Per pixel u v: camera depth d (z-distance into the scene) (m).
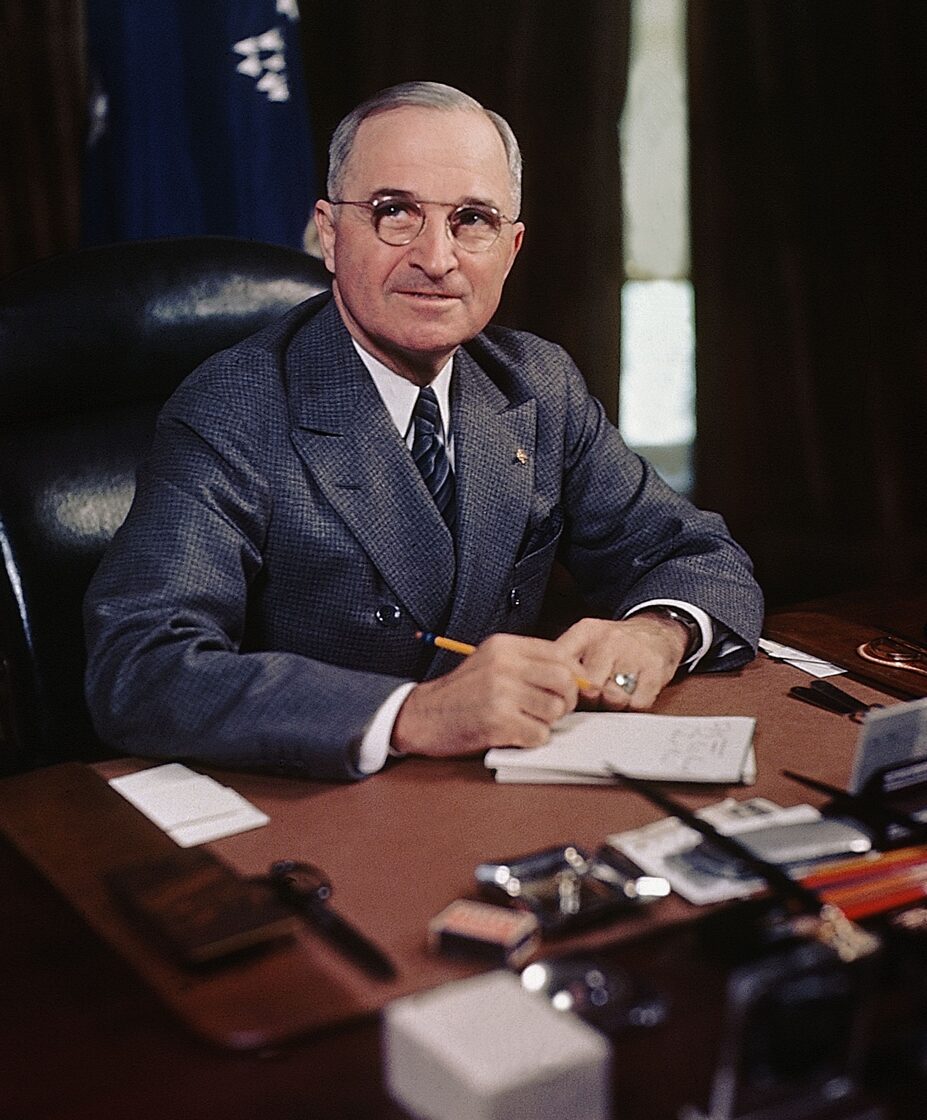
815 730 1.43
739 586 1.71
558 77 4.42
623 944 1.01
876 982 0.94
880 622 1.76
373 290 1.59
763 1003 0.84
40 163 3.83
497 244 1.61
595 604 1.91
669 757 1.32
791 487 4.76
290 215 2.90
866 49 4.51
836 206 4.61
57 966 1.00
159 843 1.19
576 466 1.89
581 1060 0.79
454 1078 0.78
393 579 1.64
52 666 1.74
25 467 1.75
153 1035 0.91
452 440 1.72
